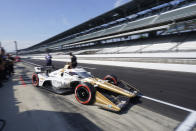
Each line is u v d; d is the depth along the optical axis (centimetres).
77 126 214
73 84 377
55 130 203
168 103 313
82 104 305
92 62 1764
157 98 348
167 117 245
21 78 634
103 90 335
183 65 781
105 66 1247
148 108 286
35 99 337
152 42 2003
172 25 1569
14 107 286
